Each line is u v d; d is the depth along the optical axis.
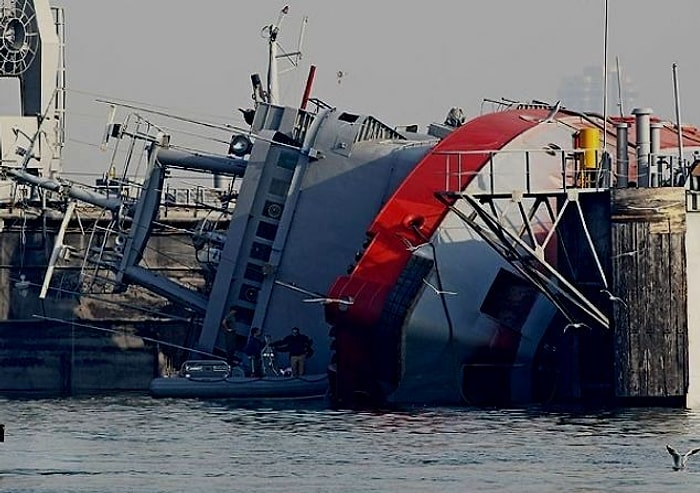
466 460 188.00
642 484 173.12
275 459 191.38
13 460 192.75
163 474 182.25
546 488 171.62
